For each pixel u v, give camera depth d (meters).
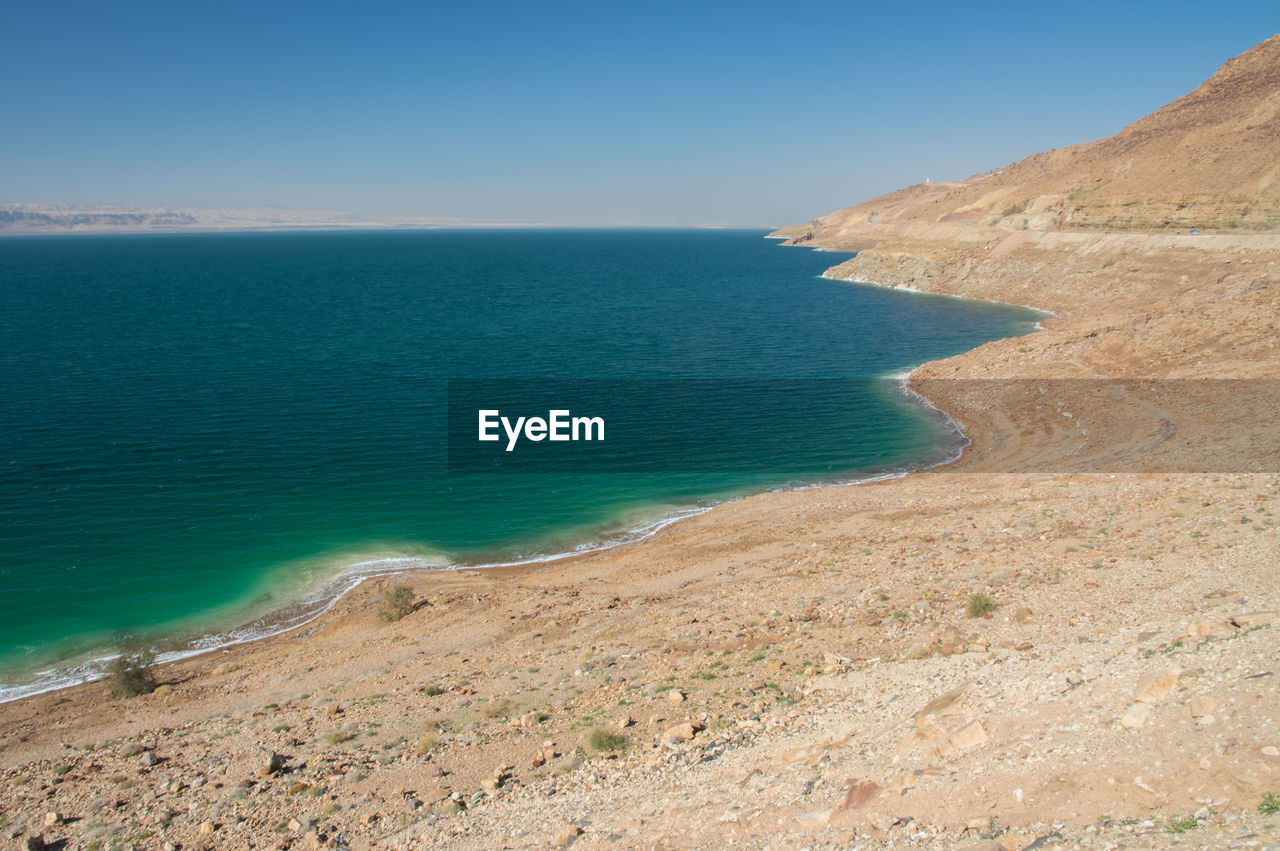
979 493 33.53
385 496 39.09
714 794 11.34
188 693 21.42
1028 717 10.41
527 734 15.71
